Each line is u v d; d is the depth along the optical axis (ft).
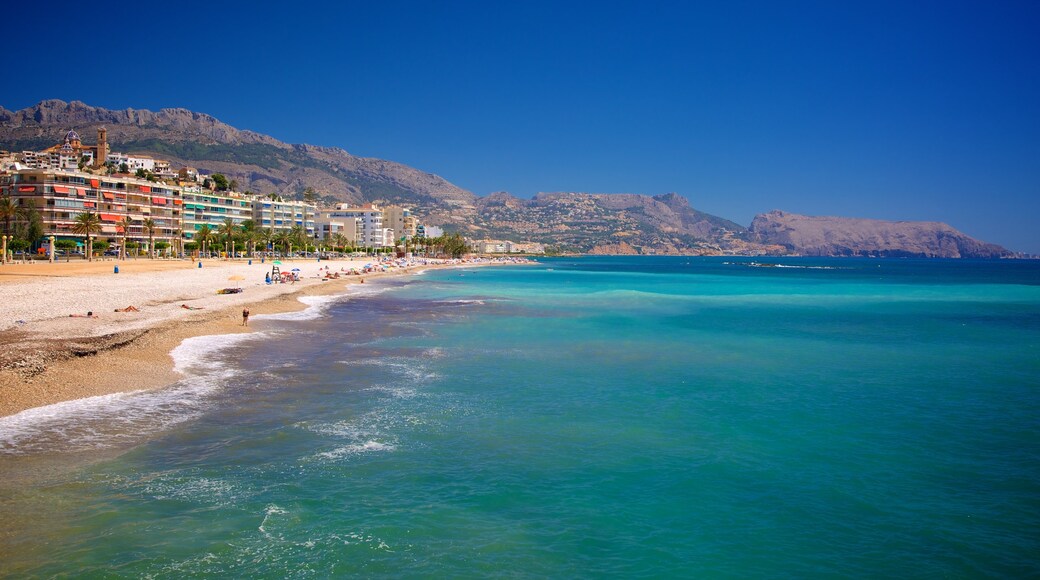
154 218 511.81
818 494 55.98
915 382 99.55
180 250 501.56
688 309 218.18
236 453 61.62
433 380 95.20
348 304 210.79
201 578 40.60
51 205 419.54
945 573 43.93
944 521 51.26
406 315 181.78
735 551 46.52
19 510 48.47
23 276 232.12
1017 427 75.20
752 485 57.72
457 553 44.91
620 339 141.90
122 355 98.99
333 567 42.47
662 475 59.62
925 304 245.65
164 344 112.57
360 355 113.70
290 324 151.12
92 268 294.46
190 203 558.15
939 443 69.31
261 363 103.09
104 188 460.55
